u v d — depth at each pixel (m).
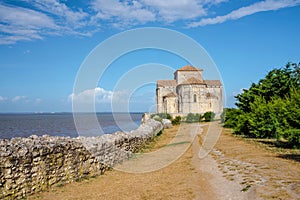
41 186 8.62
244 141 19.12
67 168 9.80
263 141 18.45
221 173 10.09
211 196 7.69
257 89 25.33
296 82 23.28
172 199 7.85
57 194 8.62
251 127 21.27
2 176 7.38
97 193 8.83
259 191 7.54
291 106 14.64
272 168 9.96
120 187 9.49
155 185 9.53
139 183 9.98
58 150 9.42
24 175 8.05
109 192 8.93
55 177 9.23
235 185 8.38
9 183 7.55
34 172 8.40
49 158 9.02
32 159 8.35
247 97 26.66
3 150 7.61
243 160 11.94
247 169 10.15
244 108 27.45
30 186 8.22
